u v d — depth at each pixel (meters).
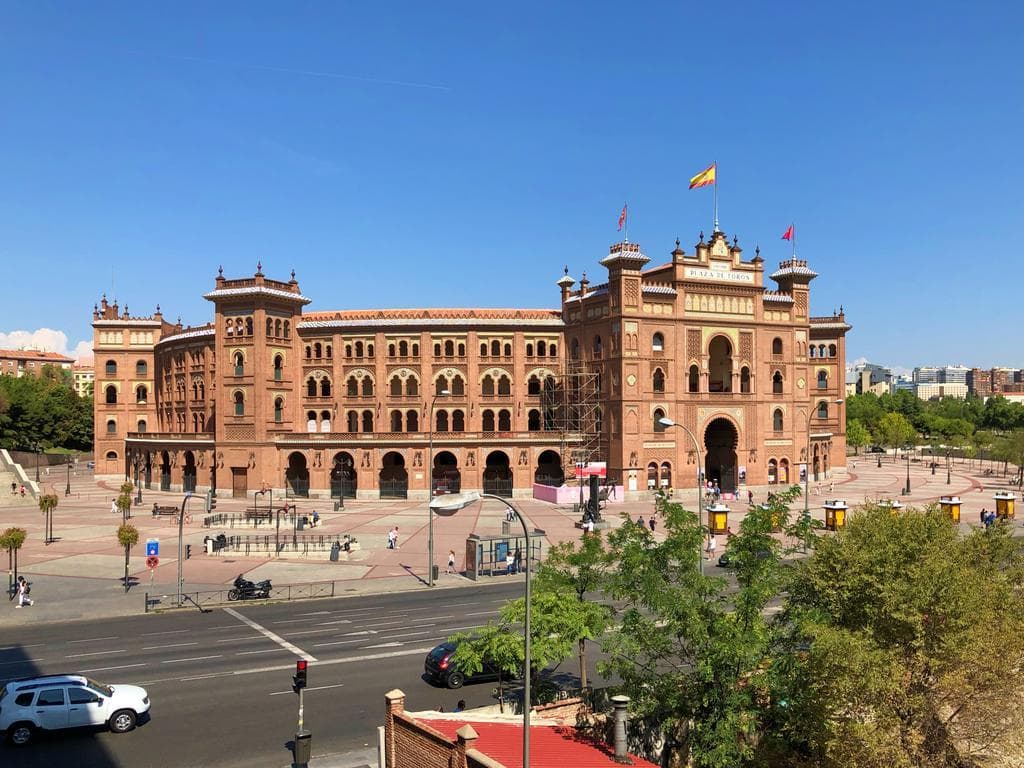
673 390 94.44
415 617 43.31
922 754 23.62
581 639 29.33
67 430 173.38
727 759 22.77
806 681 22.55
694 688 24.58
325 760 24.84
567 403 98.50
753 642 22.75
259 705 29.44
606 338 95.12
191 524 76.75
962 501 92.62
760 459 99.56
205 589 50.34
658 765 24.22
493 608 45.50
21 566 57.25
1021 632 23.64
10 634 40.03
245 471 98.75
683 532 25.98
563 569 31.67
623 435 91.75
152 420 123.38
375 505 93.00
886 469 147.38
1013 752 25.58
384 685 31.73
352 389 104.06
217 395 99.12
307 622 42.28
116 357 123.38
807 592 26.34
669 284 96.69
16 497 98.50
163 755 25.11
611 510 84.31
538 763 21.66
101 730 27.03
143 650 36.78
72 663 34.62
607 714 25.81
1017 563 28.89
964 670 22.91
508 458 99.31
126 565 50.28
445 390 102.25
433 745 21.86
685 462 94.62
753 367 99.44
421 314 103.62
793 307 103.44
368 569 57.03
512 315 104.25
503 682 32.12
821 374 128.88
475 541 54.56
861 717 23.48
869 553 25.16
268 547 62.78
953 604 22.92
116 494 105.88
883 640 23.78
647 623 25.41
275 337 100.69
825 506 68.38
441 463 106.56
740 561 24.84
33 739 26.11
